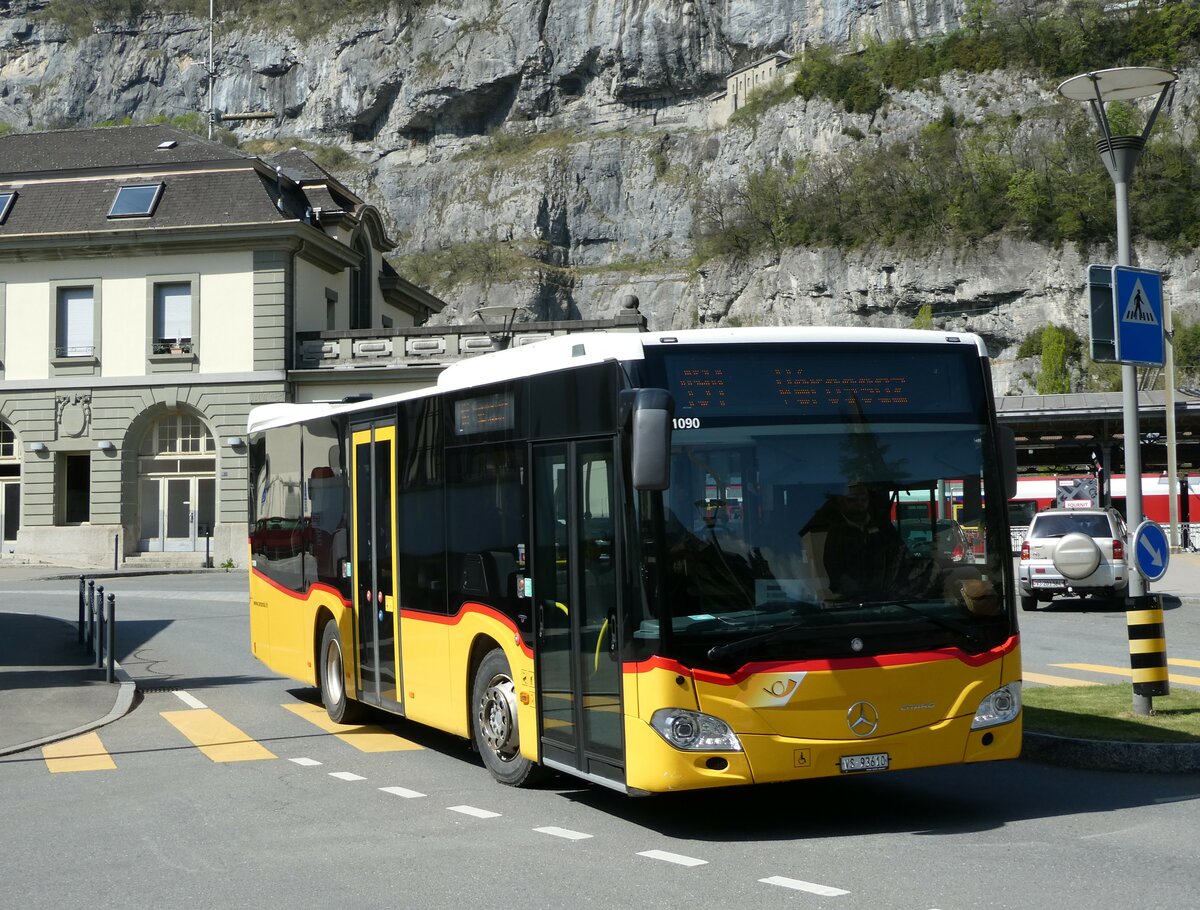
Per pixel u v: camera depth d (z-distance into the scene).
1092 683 12.85
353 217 45.69
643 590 7.10
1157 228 120.25
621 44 161.25
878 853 6.85
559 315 155.88
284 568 13.52
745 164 150.62
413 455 10.20
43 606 26.75
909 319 131.38
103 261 41.78
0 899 6.33
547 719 8.19
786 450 7.35
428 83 167.75
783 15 154.25
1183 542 53.72
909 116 140.62
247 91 175.62
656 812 8.12
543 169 161.00
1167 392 45.62
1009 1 140.38
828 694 7.09
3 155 46.69
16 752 11.02
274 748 10.98
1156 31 131.25
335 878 6.56
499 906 5.93
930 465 7.59
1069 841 7.01
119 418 41.62
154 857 7.16
